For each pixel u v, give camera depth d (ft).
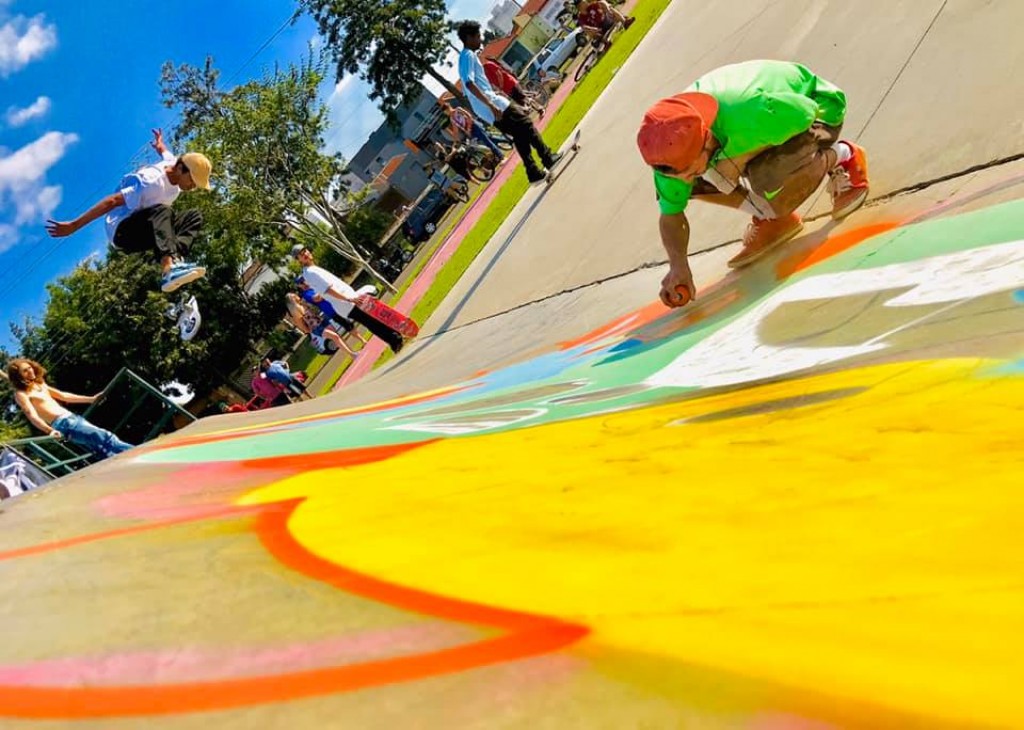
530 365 17.95
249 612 3.98
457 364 24.50
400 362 31.99
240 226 114.93
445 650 2.90
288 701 2.77
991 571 2.46
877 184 13.28
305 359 147.43
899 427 4.64
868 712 1.93
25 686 3.61
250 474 11.56
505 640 2.84
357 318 36.73
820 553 3.00
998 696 1.87
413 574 4.12
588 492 5.06
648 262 19.56
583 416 9.25
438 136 190.39
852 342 8.45
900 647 2.15
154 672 3.41
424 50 165.17
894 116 14.56
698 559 3.27
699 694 2.17
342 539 5.35
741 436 5.64
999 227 9.44
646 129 12.14
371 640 3.18
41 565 6.63
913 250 10.46
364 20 159.74
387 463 9.68
